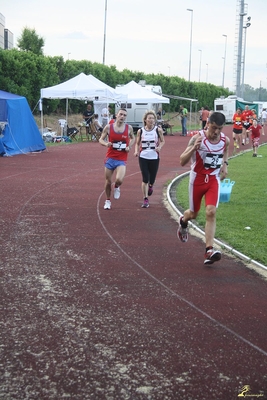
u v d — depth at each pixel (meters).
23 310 5.10
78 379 3.84
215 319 5.03
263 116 54.09
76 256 7.02
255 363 4.15
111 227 8.82
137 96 31.94
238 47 55.72
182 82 59.22
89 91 26.52
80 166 17.73
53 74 38.22
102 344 4.41
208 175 6.74
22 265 6.55
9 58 33.56
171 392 3.70
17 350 4.25
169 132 41.53
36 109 37.03
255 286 6.04
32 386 3.73
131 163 19.28
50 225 8.84
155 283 6.04
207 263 6.71
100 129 30.16
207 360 4.18
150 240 8.04
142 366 4.05
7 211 9.95
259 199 11.55
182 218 7.20
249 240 7.93
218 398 3.64
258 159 20.88
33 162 18.72
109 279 6.12
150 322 4.90
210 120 6.45
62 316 4.98
